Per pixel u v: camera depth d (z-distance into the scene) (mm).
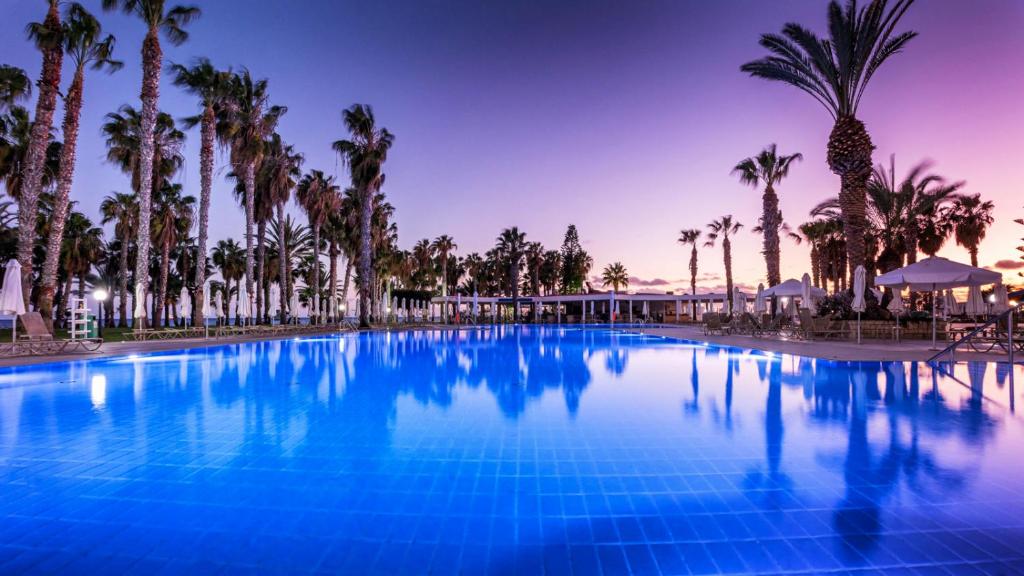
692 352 13531
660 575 2104
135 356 11859
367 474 3342
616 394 6543
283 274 27688
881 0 15117
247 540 2400
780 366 9680
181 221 35312
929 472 3340
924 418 4977
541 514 2703
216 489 3064
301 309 50812
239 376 8422
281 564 2180
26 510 2744
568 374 8750
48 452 3848
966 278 12523
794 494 2967
